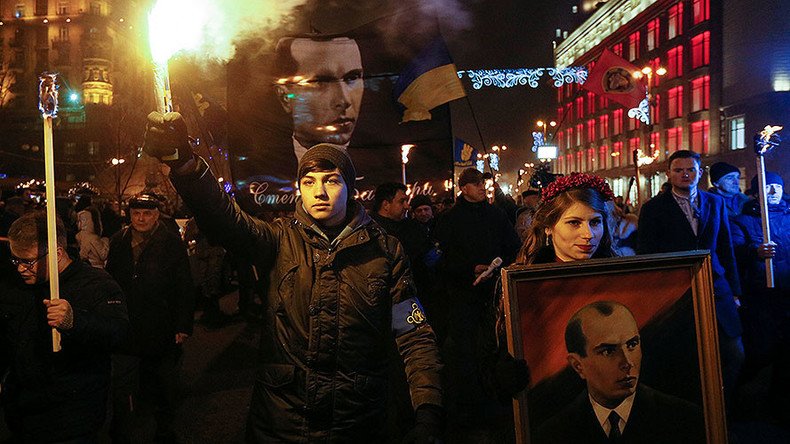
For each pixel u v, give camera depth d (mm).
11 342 3316
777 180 6145
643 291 2594
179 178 2527
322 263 2740
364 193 7680
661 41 60969
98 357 3432
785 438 5387
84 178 73625
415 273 6344
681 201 5719
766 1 45250
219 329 10594
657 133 62094
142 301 5133
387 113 7629
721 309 5562
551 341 2543
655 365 2568
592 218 2771
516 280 2531
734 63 47969
